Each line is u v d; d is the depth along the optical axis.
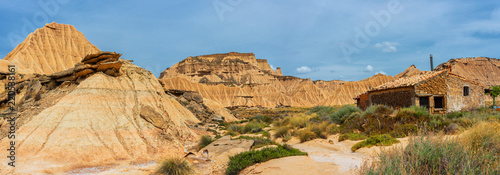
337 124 28.25
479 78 169.12
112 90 22.62
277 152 14.09
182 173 13.42
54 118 18.20
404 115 21.23
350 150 16.22
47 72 86.50
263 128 34.38
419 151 7.00
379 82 153.62
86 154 16.34
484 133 8.08
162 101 26.52
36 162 15.09
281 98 169.62
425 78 24.56
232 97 157.88
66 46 100.31
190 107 50.75
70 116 18.42
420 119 20.59
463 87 26.05
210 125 42.72
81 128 17.80
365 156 13.57
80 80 23.75
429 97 24.30
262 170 11.67
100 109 20.09
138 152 18.36
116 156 17.30
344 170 10.23
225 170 13.76
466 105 25.86
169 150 19.77
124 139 19.00
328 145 18.47
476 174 5.92
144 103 23.59
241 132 32.03
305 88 179.38
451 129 17.12
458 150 6.78
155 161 17.38
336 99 145.12
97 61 24.66
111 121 19.81
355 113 26.38
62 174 14.24
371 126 21.36
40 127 17.56
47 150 16.03
